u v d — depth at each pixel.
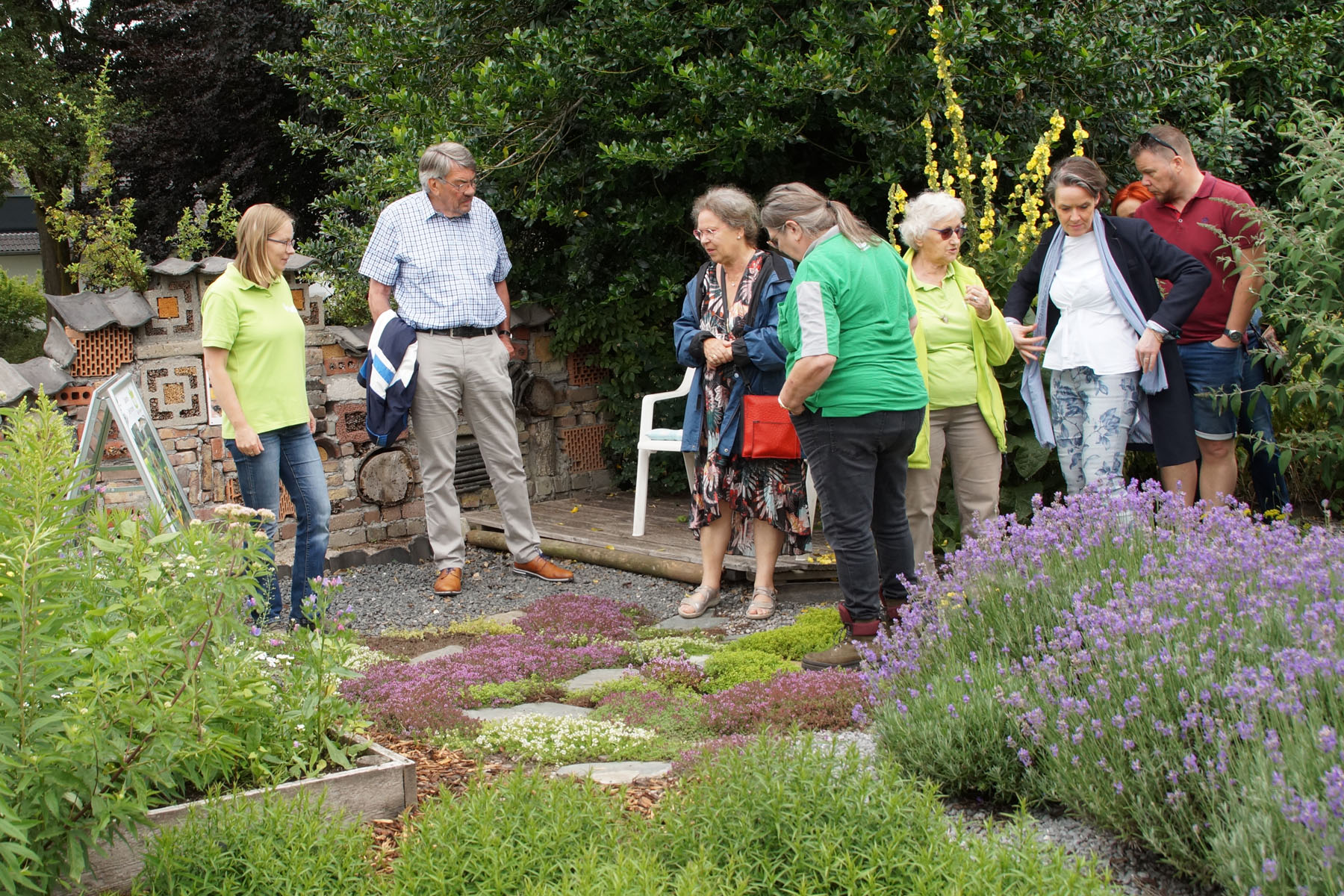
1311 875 2.28
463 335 6.45
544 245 8.98
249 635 3.27
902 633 3.95
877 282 4.43
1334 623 3.02
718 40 8.08
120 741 2.63
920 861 2.46
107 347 7.04
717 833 2.64
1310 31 8.66
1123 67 7.96
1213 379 5.30
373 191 8.15
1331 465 5.21
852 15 7.52
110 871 2.75
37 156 20.23
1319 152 4.85
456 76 8.09
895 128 7.54
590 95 8.10
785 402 4.43
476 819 2.67
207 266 7.25
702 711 4.08
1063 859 2.47
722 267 5.52
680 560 6.63
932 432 5.31
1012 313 5.35
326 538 5.79
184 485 7.28
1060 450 5.20
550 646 5.37
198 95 16.69
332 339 7.75
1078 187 4.82
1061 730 2.98
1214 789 2.62
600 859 2.60
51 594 2.71
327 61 9.41
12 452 2.74
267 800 2.79
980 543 4.14
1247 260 4.88
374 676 4.66
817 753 2.92
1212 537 3.80
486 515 8.11
